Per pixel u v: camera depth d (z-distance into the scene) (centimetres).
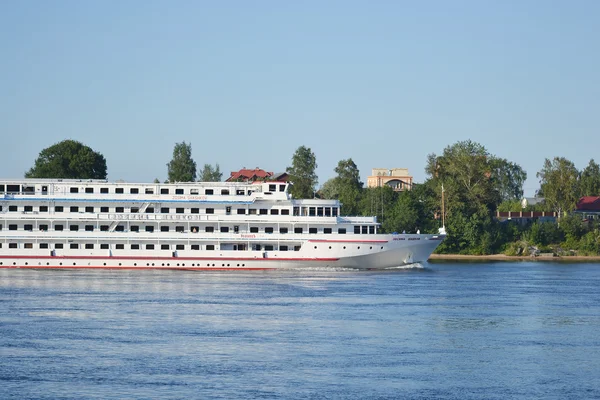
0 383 9319
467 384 9506
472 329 12644
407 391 9212
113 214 19825
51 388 9150
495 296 16475
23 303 14575
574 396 9119
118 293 15962
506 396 9100
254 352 10838
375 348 11188
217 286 17112
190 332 12062
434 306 14862
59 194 19812
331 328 12519
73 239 19688
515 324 13138
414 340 11762
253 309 14162
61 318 13138
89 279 18100
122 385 9275
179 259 19975
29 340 11438
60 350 10850
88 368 9956
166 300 15088
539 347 11419
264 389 9188
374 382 9519
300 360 10444
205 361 10325
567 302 15700
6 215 19512
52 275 18725
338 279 18675
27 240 19575
